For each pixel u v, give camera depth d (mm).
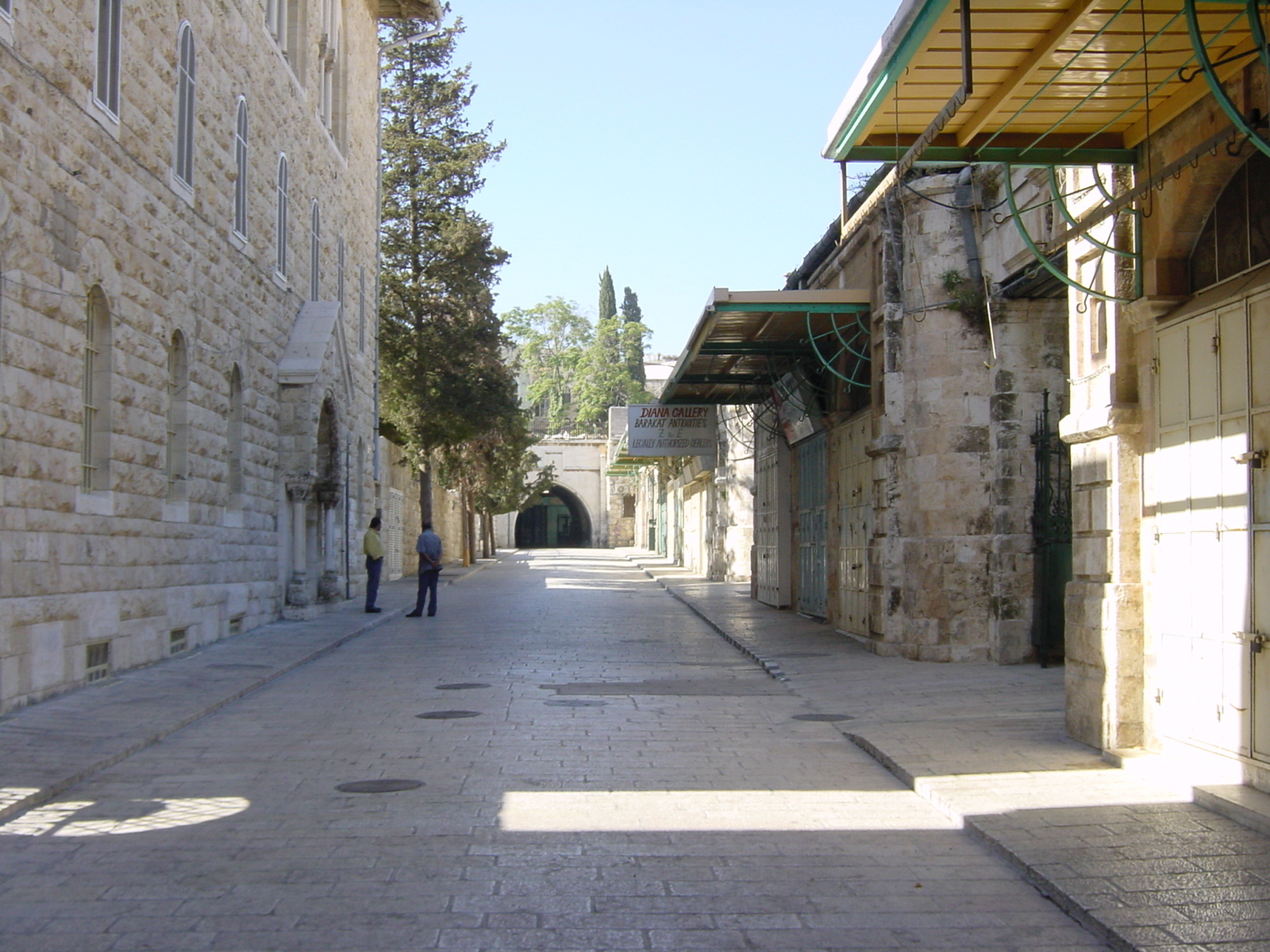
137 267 13859
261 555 20125
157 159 14547
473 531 55812
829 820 7215
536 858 6344
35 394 11102
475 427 39250
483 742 9797
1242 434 7176
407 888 5824
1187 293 8086
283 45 21734
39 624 11227
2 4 10430
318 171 24609
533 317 104250
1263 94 6988
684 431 31078
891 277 15531
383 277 39031
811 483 22641
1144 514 8414
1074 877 5742
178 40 15305
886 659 15305
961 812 7051
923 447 15125
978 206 14828
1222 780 7383
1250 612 7109
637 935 5172
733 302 16156
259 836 6789
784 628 20500
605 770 8664
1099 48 7051
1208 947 4797
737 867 6203
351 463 26688
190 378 16000
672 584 36312
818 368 20531
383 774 8531
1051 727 9953
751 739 10008
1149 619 8352
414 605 26922
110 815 7297
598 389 97250
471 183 40156
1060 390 14703
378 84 31844
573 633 20422
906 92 7805
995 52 7199
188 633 15977
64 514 11773
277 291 21141
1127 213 8422
